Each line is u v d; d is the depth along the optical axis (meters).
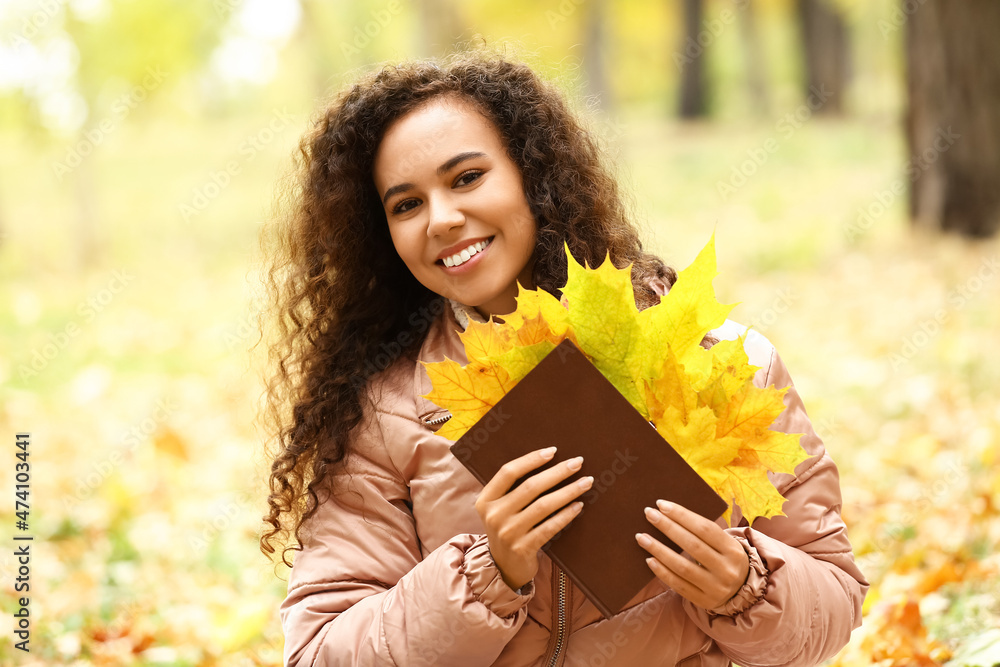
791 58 32.94
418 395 1.69
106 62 13.47
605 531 1.39
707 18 24.84
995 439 4.40
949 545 3.48
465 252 1.63
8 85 12.95
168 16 14.38
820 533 1.63
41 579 4.09
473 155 1.62
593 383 1.37
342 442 1.71
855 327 7.14
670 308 1.40
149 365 8.26
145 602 3.86
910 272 8.30
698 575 1.37
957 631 2.78
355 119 1.74
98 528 4.77
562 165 1.76
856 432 5.15
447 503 1.62
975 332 6.34
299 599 1.66
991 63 9.01
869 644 2.70
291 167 2.02
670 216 12.97
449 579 1.48
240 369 7.59
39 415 7.03
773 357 1.70
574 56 21.17
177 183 18.72
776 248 10.20
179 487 5.38
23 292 11.86
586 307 1.40
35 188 18.88
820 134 18.52
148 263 13.17
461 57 1.83
